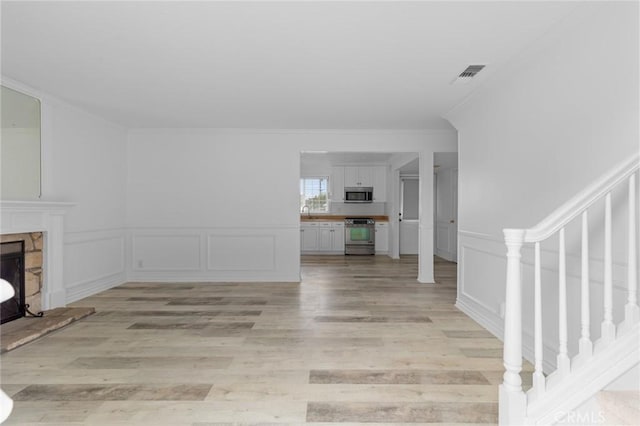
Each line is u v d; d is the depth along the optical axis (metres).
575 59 2.11
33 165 3.55
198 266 5.36
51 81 3.21
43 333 3.06
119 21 2.15
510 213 2.87
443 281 5.48
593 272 1.97
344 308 3.97
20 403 2.03
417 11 2.01
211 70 2.92
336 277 5.78
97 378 2.32
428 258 5.40
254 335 3.12
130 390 2.17
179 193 5.33
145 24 2.18
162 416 1.91
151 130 5.26
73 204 3.81
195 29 2.24
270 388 2.21
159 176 5.30
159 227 5.33
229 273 5.39
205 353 2.73
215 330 3.24
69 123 4.05
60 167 3.92
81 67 2.87
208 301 4.25
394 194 8.05
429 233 5.39
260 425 1.84
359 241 8.66
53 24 2.18
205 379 2.32
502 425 1.72
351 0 1.92
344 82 3.18
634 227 1.56
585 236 1.63
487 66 2.78
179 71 2.95
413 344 2.92
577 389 1.58
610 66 1.84
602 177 1.61
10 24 2.18
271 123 4.87
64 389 2.18
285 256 5.41
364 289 4.92
